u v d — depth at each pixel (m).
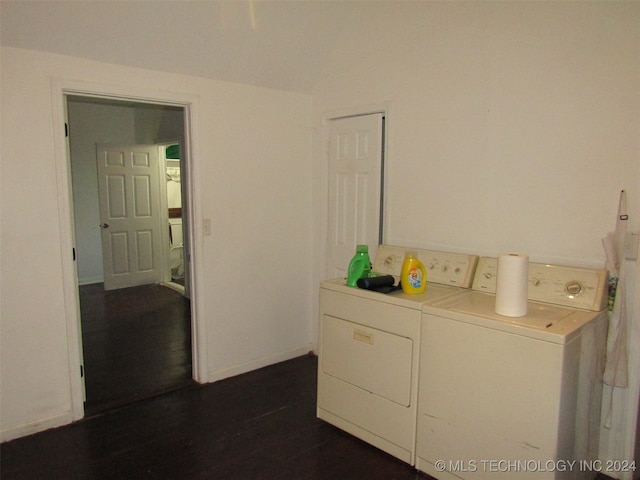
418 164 2.92
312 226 3.72
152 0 2.36
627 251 2.12
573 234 2.29
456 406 2.07
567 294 2.17
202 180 3.07
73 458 2.34
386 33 3.00
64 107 2.55
